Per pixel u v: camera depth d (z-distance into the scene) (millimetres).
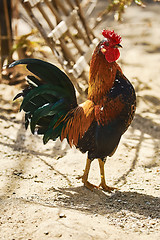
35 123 4203
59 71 4184
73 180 4668
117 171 4969
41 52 7684
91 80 4121
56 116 4332
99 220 3596
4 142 5691
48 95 4277
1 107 6980
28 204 3855
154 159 5320
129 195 4297
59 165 5086
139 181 4688
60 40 6914
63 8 7172
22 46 7285
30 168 4938
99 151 4102
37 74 4191
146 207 3998
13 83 7750
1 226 3426
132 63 9930
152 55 10695
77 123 4207
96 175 4844
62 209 3770
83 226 3412
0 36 7672
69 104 4328
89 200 4168
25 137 5949
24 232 3334
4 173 4719
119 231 3428
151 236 3400
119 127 3994
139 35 12188
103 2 15312
